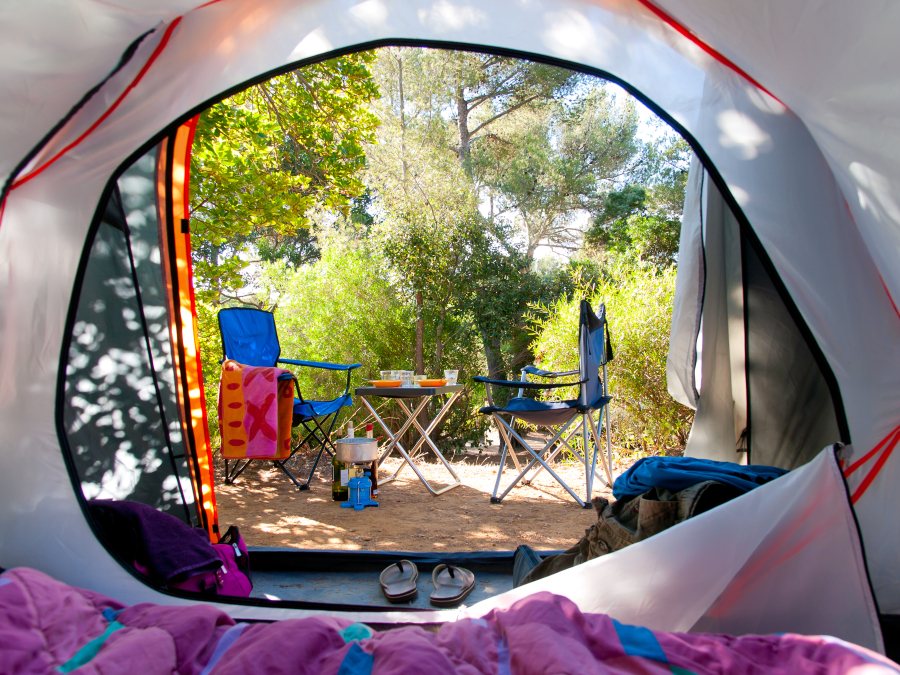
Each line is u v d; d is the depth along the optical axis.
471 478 3.62
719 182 1.31
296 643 0.85
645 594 1.10
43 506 1.27
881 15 1.01
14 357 1.28
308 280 5.79
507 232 7.56
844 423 1.22
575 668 0.74
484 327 6.70
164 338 1.90
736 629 1.11
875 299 1.21
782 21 1.10
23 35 1.09
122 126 1.30
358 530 2.43
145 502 1.80
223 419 2.92
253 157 3.77
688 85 1.33
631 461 3.88
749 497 1.12
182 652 0.87
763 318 1.80
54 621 0.95
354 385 5.68
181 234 1.97
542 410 2.77
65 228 1.32
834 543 1.09
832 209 1.23
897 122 1.05
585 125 9.02
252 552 1.99
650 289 3.96
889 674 0.74
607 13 1.31
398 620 1.22
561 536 2.35
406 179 6.96
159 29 1.23
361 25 1.35
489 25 1.35
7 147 1.19
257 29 1.32
